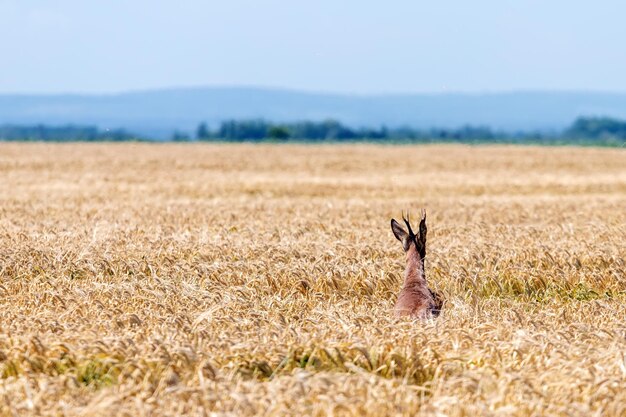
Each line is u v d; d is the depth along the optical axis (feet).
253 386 121.49
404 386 122.11
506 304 203.10
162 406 116.98
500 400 117.70
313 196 548.31
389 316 166.91
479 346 143.54
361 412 113.19
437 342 144.36
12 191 546.26
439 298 177.47
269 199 510.17
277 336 150.61
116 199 492.13
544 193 586.45
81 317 166.91
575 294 220.23
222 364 136.56
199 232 307.78
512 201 491.72
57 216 375.45
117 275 226.38
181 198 513.86
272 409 112.98
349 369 135.23
